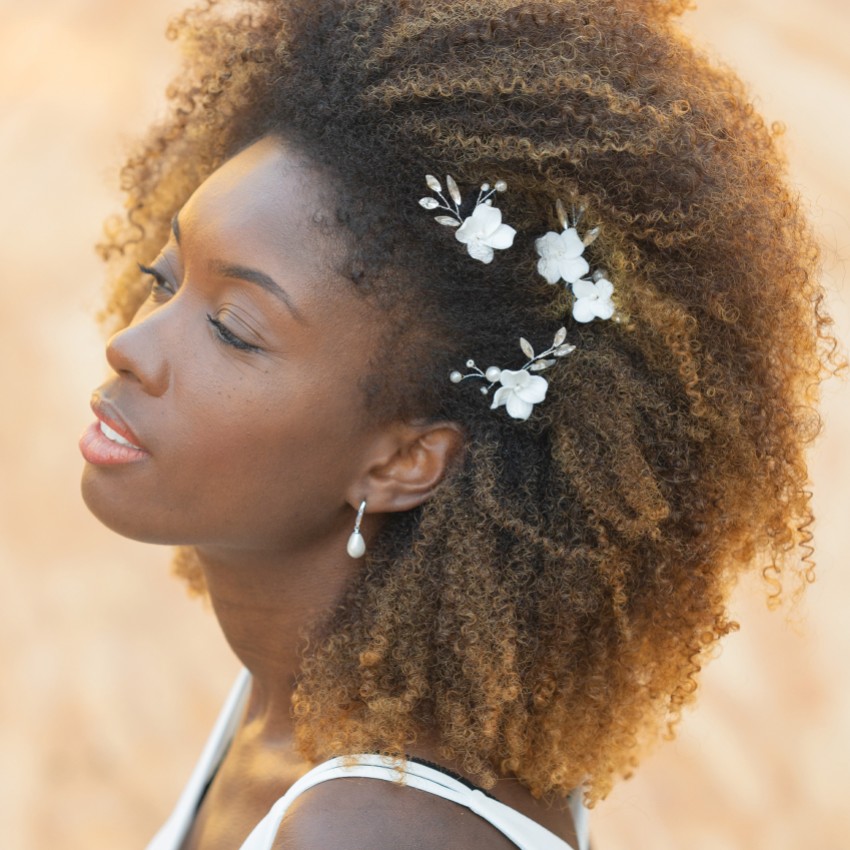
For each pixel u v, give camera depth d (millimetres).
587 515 2982
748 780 7719
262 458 2910
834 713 8125
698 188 2877
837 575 8852
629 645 3086
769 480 3062
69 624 8781
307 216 2854
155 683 8406
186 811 3562
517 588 2980
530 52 2881
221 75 3305
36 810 7535
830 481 9320
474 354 2959
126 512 2945
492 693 2904
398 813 2752
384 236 2873
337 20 3010
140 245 3898
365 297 2871
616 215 2879
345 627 3064
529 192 2924
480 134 2854
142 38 14695
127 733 8062
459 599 2945
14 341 11070
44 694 8258
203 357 2879
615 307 2930
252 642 3271
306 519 3018
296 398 2873
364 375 2906
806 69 13000
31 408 10547
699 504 3012
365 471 2992
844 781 7707
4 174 12781
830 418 9727
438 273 2910
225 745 3643
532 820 3041
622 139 2834
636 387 2959
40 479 9969
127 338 2877
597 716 3127
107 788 7719
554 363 2949
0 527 9516
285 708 3297
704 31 13648
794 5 13953
